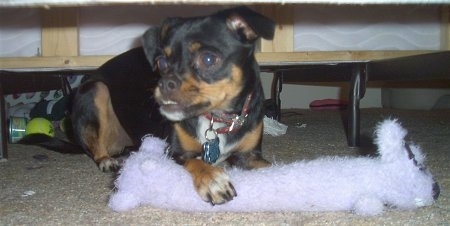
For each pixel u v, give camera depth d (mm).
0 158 964
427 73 852
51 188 727
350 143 1065
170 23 783
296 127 1439
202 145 784
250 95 792
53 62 989
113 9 1067
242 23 750
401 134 604
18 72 1061
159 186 595
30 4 407
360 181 583
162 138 810
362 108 2045
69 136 1330
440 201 617
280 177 585
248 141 808
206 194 581
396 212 577
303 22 1084
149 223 556
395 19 1128
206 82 727
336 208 583
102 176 823
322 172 588
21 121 1233
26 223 565
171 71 728
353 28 1112
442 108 1972
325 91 2098
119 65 1034
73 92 1338
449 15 1126
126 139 1095
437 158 894
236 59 750
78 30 1045
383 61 983
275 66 1180
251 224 548
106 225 553
